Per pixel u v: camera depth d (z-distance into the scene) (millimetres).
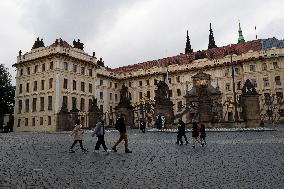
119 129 15781
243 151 14750
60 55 62156
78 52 67562
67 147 18969
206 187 7289
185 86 80875
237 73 74688
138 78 87188
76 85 65812
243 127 37719
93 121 51188
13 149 17469
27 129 64312
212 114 43281
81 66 68000
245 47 79000
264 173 8828
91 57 71188
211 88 68438
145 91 85500
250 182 7699
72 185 7668
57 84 60969
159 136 29375
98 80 80562
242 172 9117
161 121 41875
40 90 63344
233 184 7527
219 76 76438
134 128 48688
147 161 11945
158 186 7473
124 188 7309
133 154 14578
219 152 14758
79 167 10562
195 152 15078
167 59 91250
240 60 73312
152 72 85812
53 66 61938
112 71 91688
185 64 82312
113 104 85938
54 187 7457
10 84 75438
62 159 12820
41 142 23781
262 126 39250
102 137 16141
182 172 9359
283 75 68812
